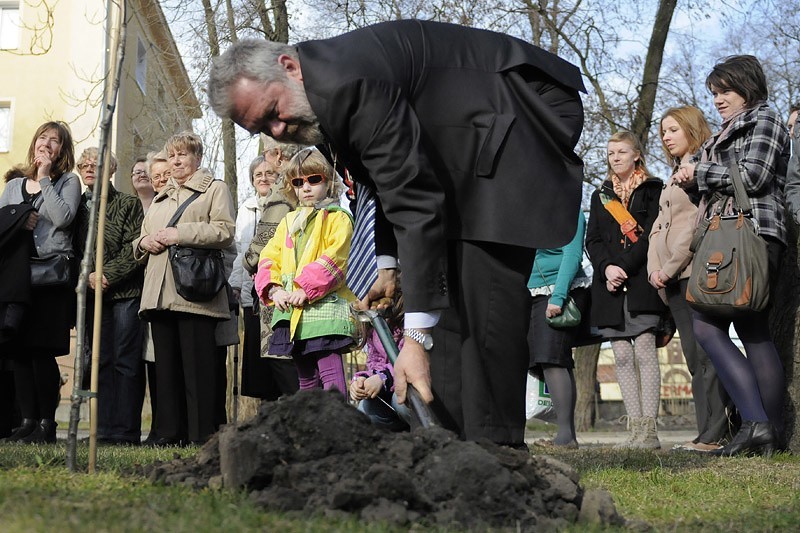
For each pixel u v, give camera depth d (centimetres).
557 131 291
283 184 550
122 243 594
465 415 289
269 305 492
